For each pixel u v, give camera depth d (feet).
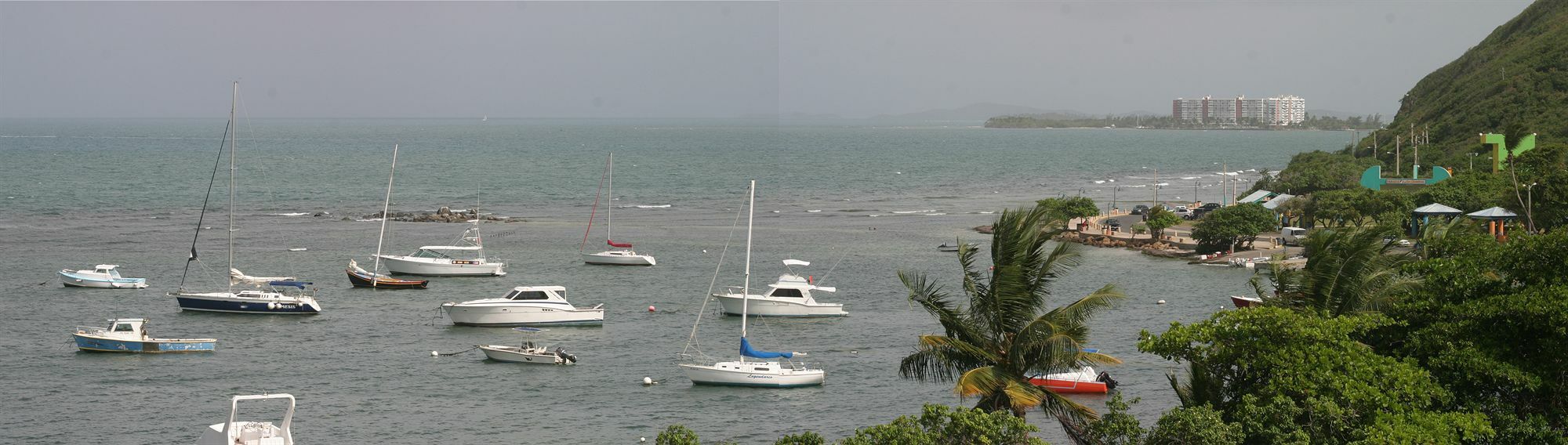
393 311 299.79
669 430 122.52
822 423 195.72
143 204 599.57
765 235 489.26
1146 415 193.88
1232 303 304.09
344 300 315.99
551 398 210.79
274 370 229.86
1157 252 415.03
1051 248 440.86
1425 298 130.72
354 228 499.92
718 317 293.43
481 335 267.59
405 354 246.27
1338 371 118.11
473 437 186.19
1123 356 237.45
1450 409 121.49
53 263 373.81
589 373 229.86
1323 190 586.45
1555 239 125.08
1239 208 410.31
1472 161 570.46
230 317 287.07
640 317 294.66
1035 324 122.72
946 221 552.41
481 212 594.24
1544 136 615.57
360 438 184.44
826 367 235.20
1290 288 139.44
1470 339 122.52
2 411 196.44
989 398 128.06
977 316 130.41
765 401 209.05
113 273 331.57
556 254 424.46
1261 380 124.67
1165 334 128.16
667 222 547.08
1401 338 131.34
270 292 319.27
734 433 189.47
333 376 225.56
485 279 361.30
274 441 141.90
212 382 219.82
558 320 280.31
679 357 244.22
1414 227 419.74
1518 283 132.77
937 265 393.50
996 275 127.95
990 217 570.87
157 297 314.76
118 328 245.24
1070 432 126.41
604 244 456.45
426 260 366.43
